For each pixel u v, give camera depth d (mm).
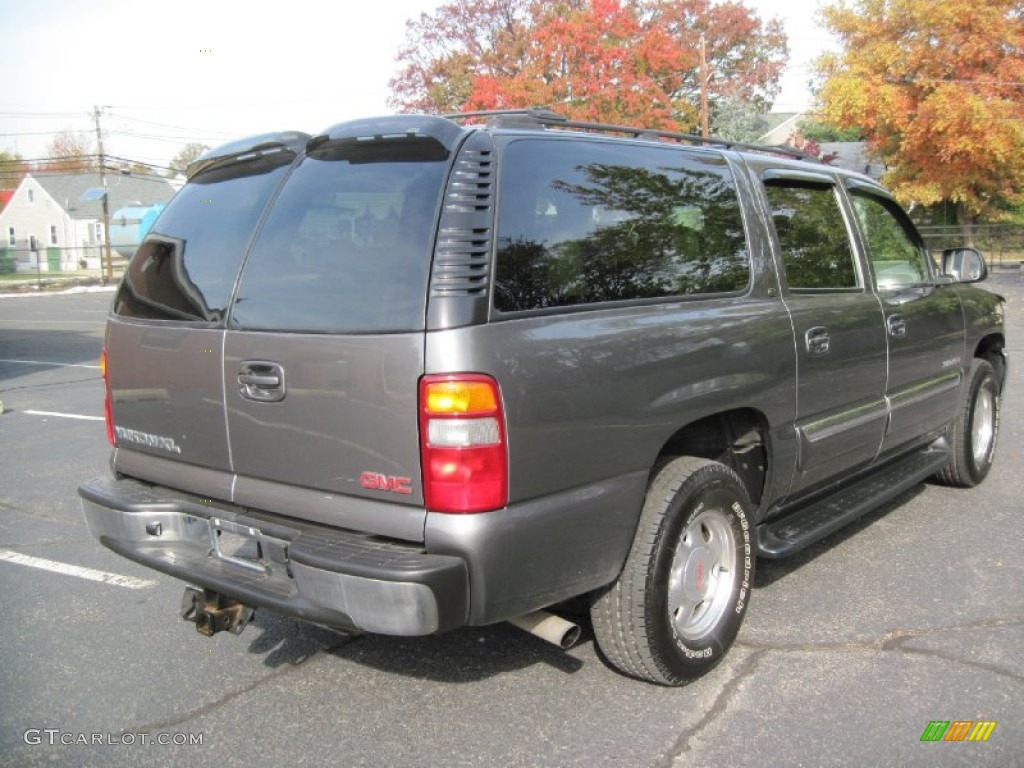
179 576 3191
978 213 33500
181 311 3283
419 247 2746
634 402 3053
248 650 3820
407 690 3434
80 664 3707
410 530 2697
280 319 2955
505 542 2699
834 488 4609
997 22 25984
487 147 2916
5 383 12273
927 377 5074
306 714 3279
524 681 3473
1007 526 5211
